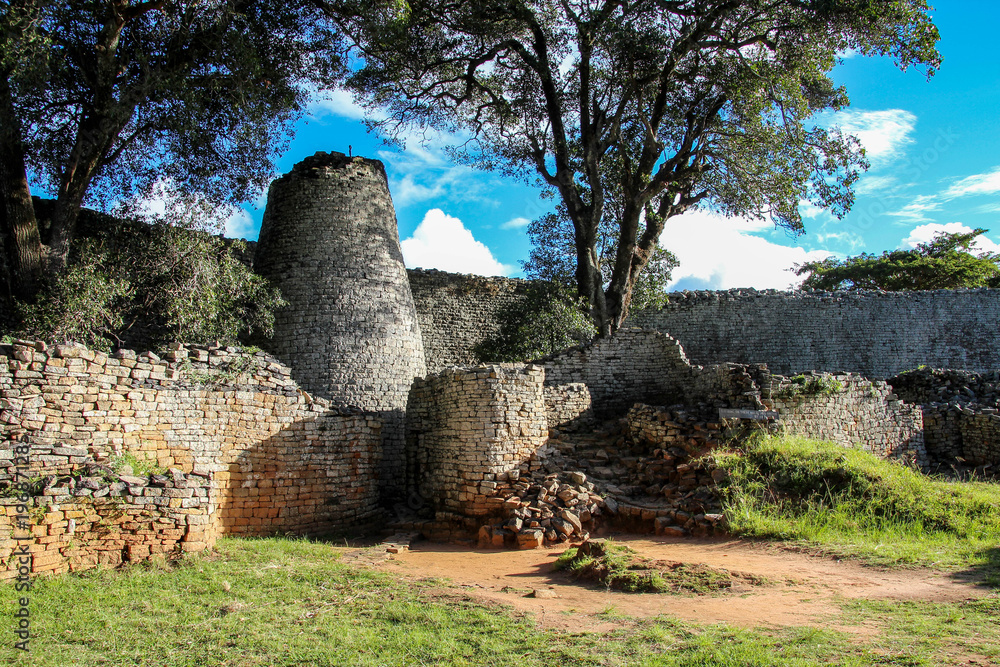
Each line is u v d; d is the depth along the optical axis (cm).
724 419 1383
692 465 1275
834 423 1584
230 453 1302
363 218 2047
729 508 1122
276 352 1912
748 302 3056
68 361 1092
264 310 1827
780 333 3047
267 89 1909
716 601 757
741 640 623
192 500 1032
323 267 1962
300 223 2000
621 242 2577
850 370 3062
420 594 843
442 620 736
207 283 1694
